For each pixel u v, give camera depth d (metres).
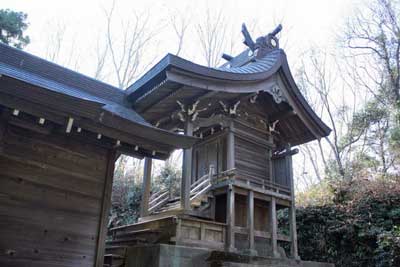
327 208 11.45
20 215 4.65
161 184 14.36
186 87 7.33
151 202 9.47
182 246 6.24
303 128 10.14
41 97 3.99
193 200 8.06
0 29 11.80
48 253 4.78
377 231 9.70
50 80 6.33
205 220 7.50
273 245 8.46
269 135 10.20
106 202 5.54
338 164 16.53
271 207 8.82
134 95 7.76
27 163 4.88
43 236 4.79
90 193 5.44
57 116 4.26
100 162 5.68
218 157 9.32
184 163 7.83
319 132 10.02
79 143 5.50
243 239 8.45
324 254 10.92
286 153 9.73
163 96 7.70
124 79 18.94
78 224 5.18
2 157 4.67
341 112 19.30
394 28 17.38
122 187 13.95
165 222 7.20
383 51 17.61
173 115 8.48
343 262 10.40
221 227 7.65
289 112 9.68
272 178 9.86
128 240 8.11
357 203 10.87
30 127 4.55
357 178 12.36
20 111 4.07
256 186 8.86
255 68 9.16
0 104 3.86
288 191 9.30
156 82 7.23
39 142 5.07
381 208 10.37
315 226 11.40
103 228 5.40
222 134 9.29
